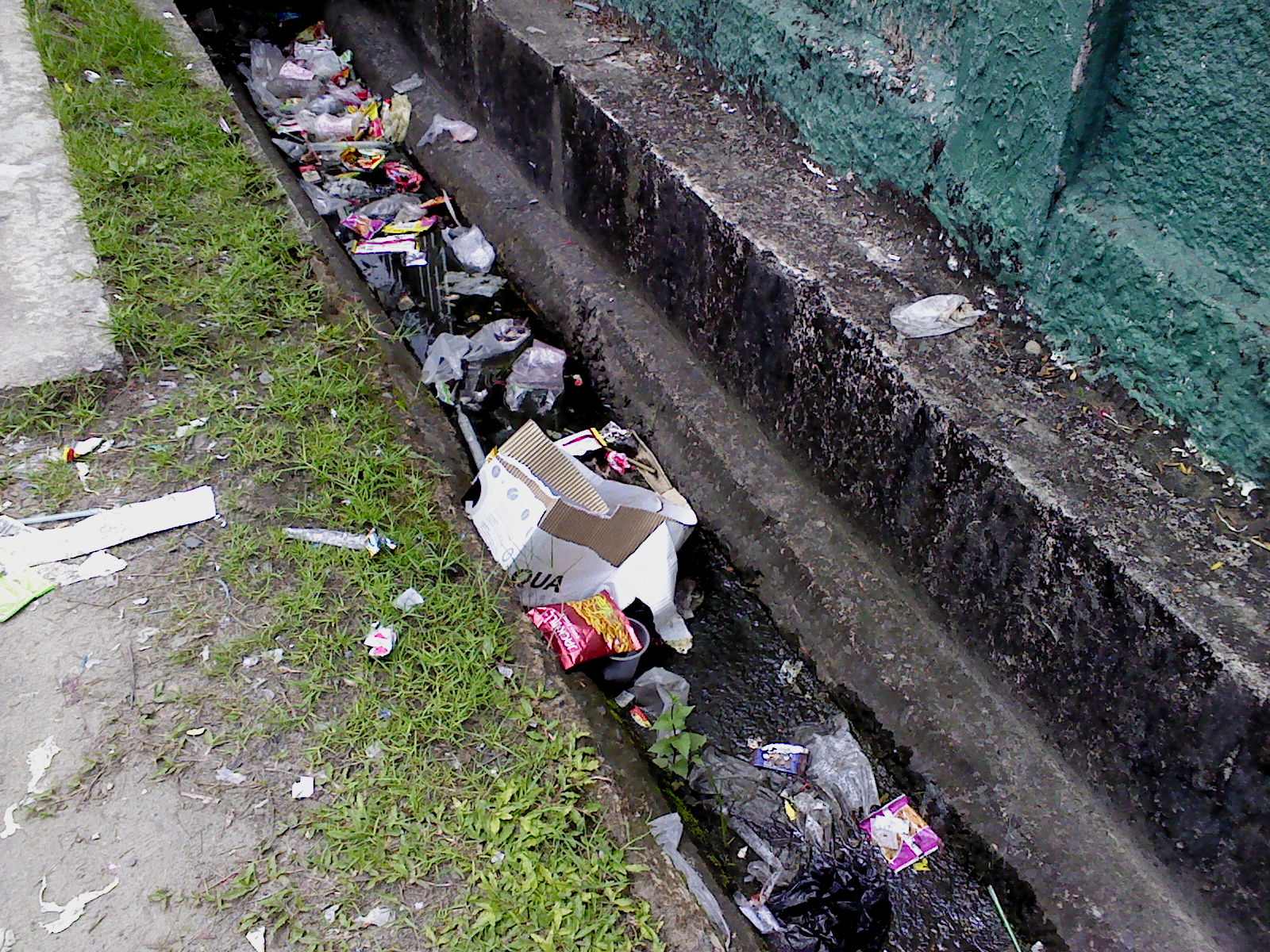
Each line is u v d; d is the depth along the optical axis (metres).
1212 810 1.91
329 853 1.83
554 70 3.72
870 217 2.92
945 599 2.50
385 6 5.43
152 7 4.69
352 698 2.10
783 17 3.12
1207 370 2.09
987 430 2.26
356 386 2.85
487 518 2.62
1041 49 2.24
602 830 1.94
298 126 5.07
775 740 2.64
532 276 4.04
